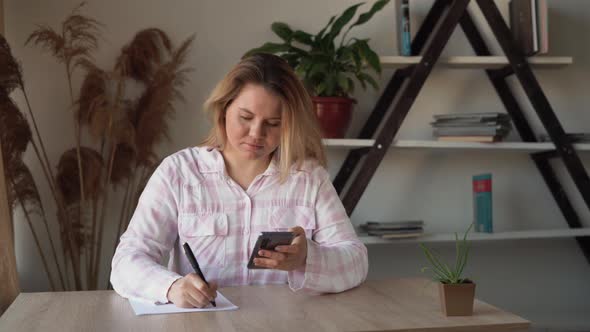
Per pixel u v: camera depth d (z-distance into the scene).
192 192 1.78
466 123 3.17
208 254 1.78
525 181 3.59
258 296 1.60
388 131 3.09
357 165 3.47
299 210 1.83
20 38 3.20
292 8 3.39
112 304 1.52
